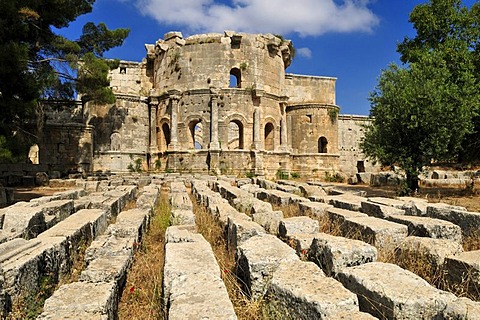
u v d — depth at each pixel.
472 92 18.30
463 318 3.43
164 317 4.57
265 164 35.69
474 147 21.52
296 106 39.25
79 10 26.02
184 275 4.64
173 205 11.99
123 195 14.23
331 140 38.94
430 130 17.58
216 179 26.75
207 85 35.03
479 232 7.91
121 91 39.66
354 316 3.52
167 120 35.91
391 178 27.55
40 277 5.45
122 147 36.50
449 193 19.03
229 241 8.12
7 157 15.95
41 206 9.65
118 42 31.55
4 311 4.55
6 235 6.71
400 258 6.44
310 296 3.88
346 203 11.13
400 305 3.84
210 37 35.53
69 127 31.36
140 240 8.20
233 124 47.47
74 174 29.64
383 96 19.16
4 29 16.69
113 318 4.50
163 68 37.03
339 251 5.41
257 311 4.76
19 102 16.47
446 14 23.94
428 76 18.81
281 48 39.06
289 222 8.01
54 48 25.52
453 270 5.31
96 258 6.21
